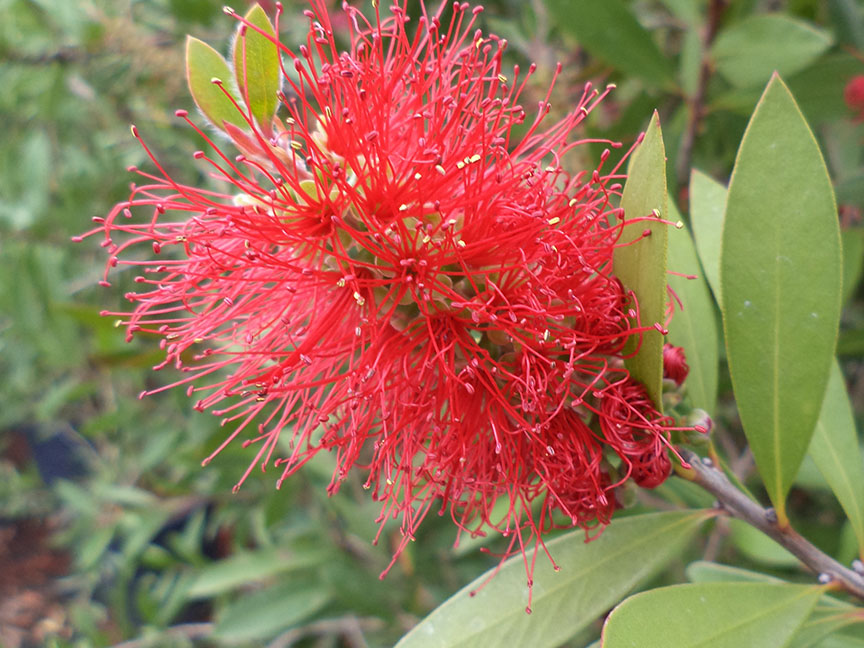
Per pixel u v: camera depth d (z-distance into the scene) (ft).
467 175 0.41
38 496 1.51
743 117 0.77
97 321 0.77
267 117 0.42
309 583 0.88
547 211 0.42
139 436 1.16
